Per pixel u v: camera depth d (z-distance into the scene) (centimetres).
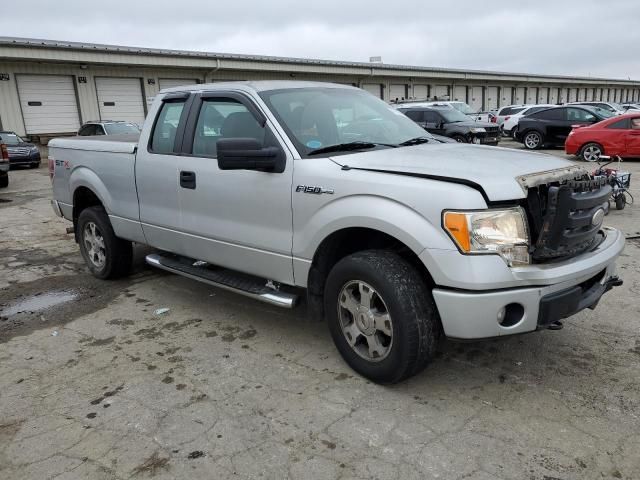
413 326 297
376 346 323
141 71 2522
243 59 2712
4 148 1320
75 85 2342
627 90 7056
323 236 332
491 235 278
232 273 429
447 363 358
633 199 901
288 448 274
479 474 250
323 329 422
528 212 297
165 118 457
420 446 272
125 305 490
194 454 272
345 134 392
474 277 275
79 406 321
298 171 345
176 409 313
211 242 414
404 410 305
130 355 387
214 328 430
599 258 311
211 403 319
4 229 853
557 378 334
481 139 1759
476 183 282
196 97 430
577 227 297
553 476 248
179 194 431
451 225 278
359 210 309
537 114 1969
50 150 599
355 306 331
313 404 314
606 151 1491
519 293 279
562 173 312
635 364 348
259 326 432
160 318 455
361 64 3303
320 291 360
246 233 384
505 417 295
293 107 384
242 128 388
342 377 344
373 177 311
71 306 493
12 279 585
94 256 568
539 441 273
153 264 484
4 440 289
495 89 4656
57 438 289
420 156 339
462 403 310
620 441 271
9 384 350
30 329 443
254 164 345
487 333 283
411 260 323
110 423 301
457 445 272
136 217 485
